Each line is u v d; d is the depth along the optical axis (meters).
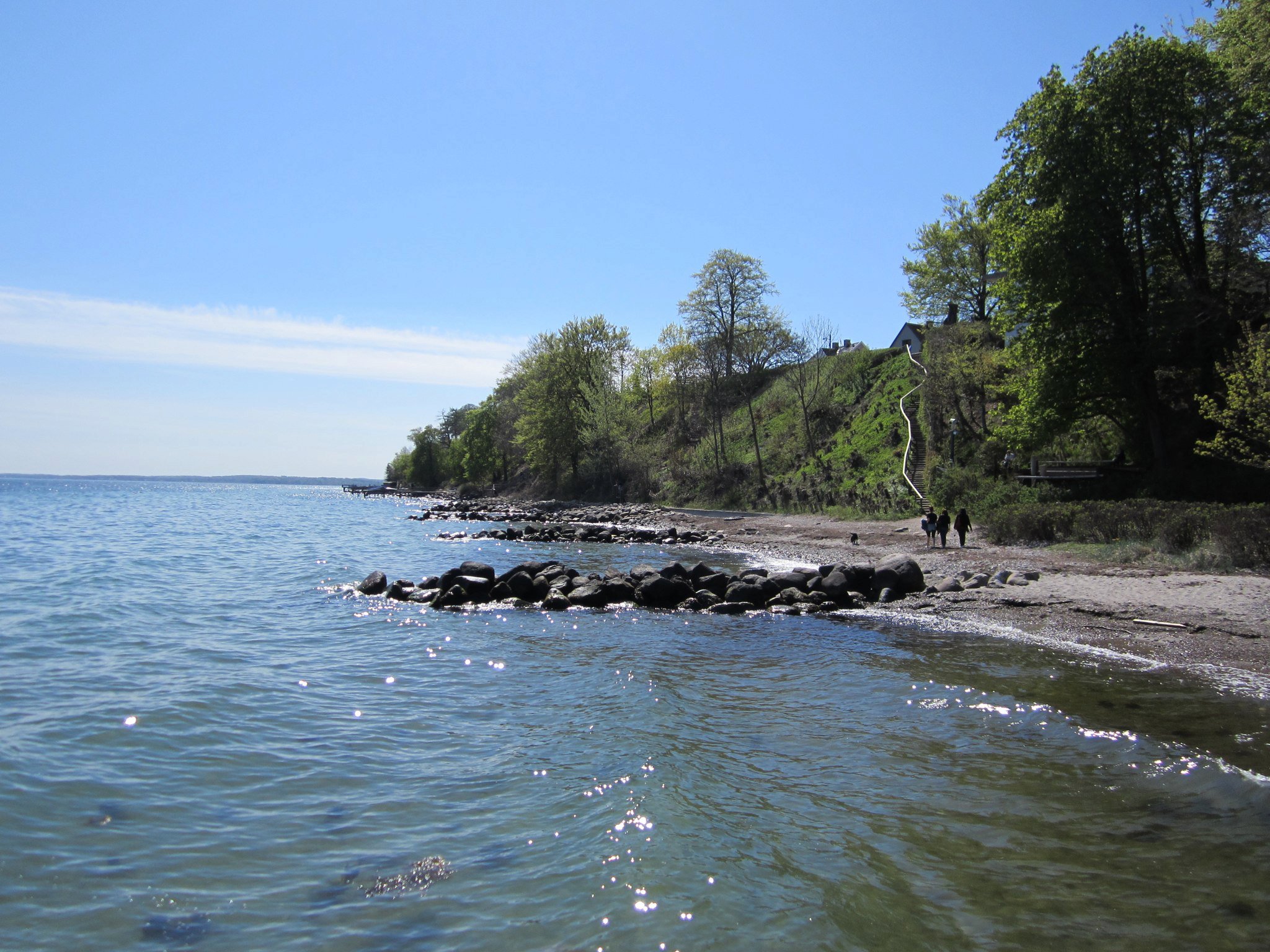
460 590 19.16
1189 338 28.31
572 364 73.62
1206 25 33.53
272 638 15.22
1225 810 6.81
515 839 6.50
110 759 8.31
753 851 6.17
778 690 11.05
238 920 5.31
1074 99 28.53
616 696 10.84
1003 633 14.85
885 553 28.23
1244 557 18.41
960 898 5.45
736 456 61.91
